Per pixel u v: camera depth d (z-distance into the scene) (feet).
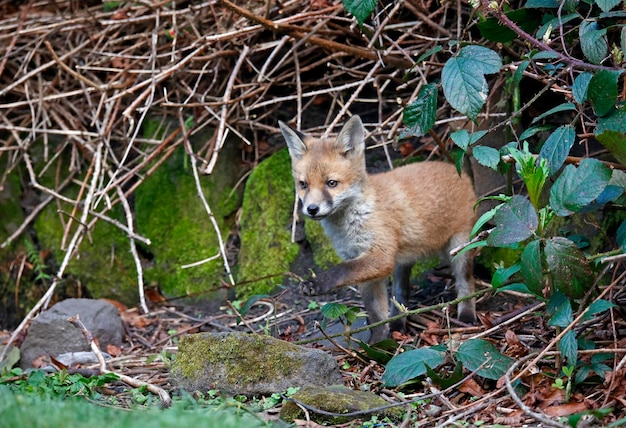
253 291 41.55
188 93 44.57
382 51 37.70
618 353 25.27
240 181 44.78
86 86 46.11
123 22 43.27
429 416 24.64
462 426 23.18
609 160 33.68
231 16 41.75
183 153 45.57
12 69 48.80
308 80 45.60
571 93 27.99
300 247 42.01
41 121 47.62
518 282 29.01
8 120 48.39
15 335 36.37
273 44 40.91
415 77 41.09
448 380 25.99
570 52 30.45
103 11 48.73
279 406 26.22
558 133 26.02
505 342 29.60
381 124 38.37
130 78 44.09
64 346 36.19
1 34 48.85
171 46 44.06
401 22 41.19
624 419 20.07
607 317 26.96
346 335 29.68
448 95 26.16
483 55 26.27
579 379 24.50
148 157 41.14
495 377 25.59
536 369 25.43
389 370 26.50
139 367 33.12
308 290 31.91
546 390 24.85
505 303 34.68
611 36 32.01
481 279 37.76
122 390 29.30
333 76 42.55
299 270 41.47
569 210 23.41
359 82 39.70
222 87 44.60
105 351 36.70
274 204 42.73
